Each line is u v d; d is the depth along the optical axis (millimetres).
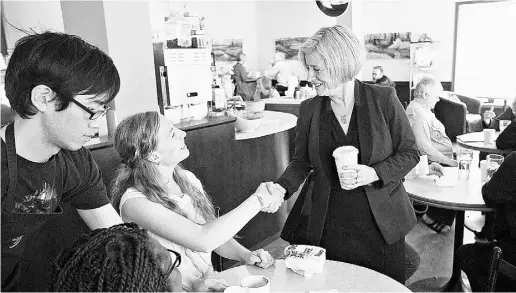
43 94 930
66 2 2338
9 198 1010
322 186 1721
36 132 1020
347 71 1565
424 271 3047
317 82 1612
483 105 6648
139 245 698
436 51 7469
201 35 2980
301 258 1454
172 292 813
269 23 9906
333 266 1497
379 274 1431
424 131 3377
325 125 1707
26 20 2574
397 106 1671
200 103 2877
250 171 3236
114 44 2283
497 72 7008
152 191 1415
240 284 1312
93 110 1000
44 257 1650
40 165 1078
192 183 1670
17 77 923
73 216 1760
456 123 4859
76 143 1040
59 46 925
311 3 9219
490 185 2131
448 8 7281
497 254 1487
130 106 2395
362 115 1646
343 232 1714
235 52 9656
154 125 1424
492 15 6883
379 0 7902
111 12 2252
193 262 1494
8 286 1104
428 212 3877
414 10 7625
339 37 1540
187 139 2568
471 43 7168
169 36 3205
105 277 646
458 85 7426
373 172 1591
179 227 1349
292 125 3652
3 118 1137
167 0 7641
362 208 1674
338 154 1549
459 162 2857
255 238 3465
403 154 1676
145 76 2459
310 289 1337
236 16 9586
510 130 3562
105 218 1345
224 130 2889
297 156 1847
